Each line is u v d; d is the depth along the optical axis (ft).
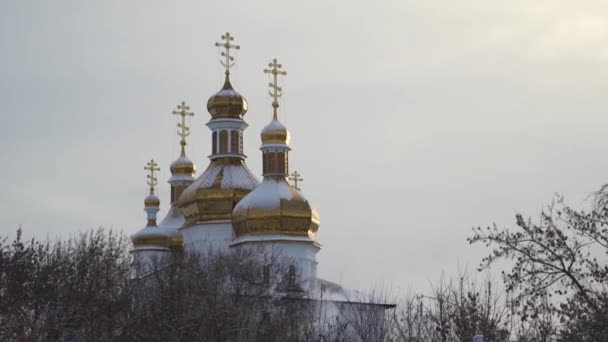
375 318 351.05
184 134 590.14
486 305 263.90
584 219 181.68
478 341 207.00
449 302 289.33
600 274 182.19
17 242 365.20
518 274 185.16
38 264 363.15
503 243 186.09
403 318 339.16
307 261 455.22
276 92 480.64
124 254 407.23
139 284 393.09
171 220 563.48
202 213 484.74
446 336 282.77
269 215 452.35
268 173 467.93
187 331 353.92
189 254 421.18
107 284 377.50
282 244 452.35
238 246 456.45
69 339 354.95
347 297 417.90
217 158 497.05
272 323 380.17
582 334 177.27
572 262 182.91
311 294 426.51
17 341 328.49
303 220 456.45
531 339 228.84
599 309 179.63
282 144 468.75
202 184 488.44
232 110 499.92
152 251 535.60
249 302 389.19
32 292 358.02
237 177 489.26
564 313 181.37
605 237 181.06
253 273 409.08
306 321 391.04
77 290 366.63
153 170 578.25
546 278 183.93
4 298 347.56
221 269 402.72
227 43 510.58
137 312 367.25
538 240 184.55
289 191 461.78
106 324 360.48
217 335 355.77
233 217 462.60
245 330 360.89
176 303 364.38
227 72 509.76
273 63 484.74
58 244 390.21
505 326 255.29
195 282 381.40
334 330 395.75
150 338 347.56
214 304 363.15
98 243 394.93
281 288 420.36
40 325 347.97
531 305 184.24
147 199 566.36
